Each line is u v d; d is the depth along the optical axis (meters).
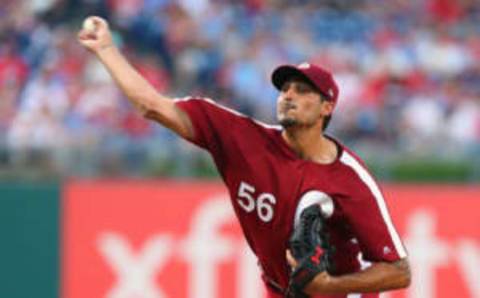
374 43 55.09
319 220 19.42
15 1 49.88
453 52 55.59
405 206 40.41
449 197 40.59
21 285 38.00
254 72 50.88
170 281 38.44
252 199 19.77
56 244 38.22
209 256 38.62
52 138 41.66
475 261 40.28
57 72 47.19
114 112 45.62
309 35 54.53
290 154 19.59
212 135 19.66
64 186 38.47
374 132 49.78
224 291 38.56
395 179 40.88
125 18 50.91
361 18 56.12
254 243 20.28
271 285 20.69
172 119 19.41
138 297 38.28
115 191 38.50
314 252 19.16
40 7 49.88
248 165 19.61
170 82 50.22
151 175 40.19
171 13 51.88
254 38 52.88
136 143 40.41
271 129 19.83
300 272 19.16
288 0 55.69
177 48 51.06
